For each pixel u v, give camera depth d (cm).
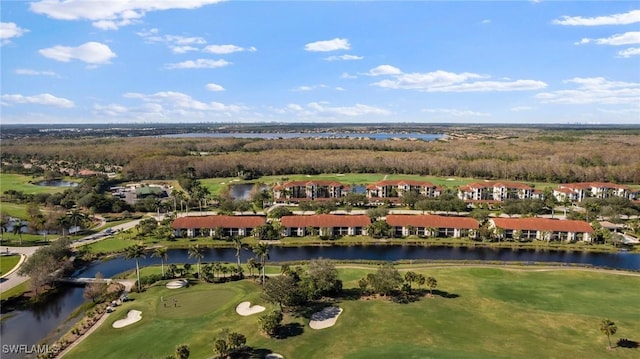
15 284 9631
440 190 19400
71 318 8019
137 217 16425
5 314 8256
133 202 19350
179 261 11381
